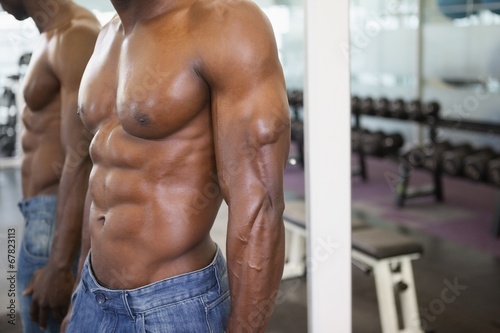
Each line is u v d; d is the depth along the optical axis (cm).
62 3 139
